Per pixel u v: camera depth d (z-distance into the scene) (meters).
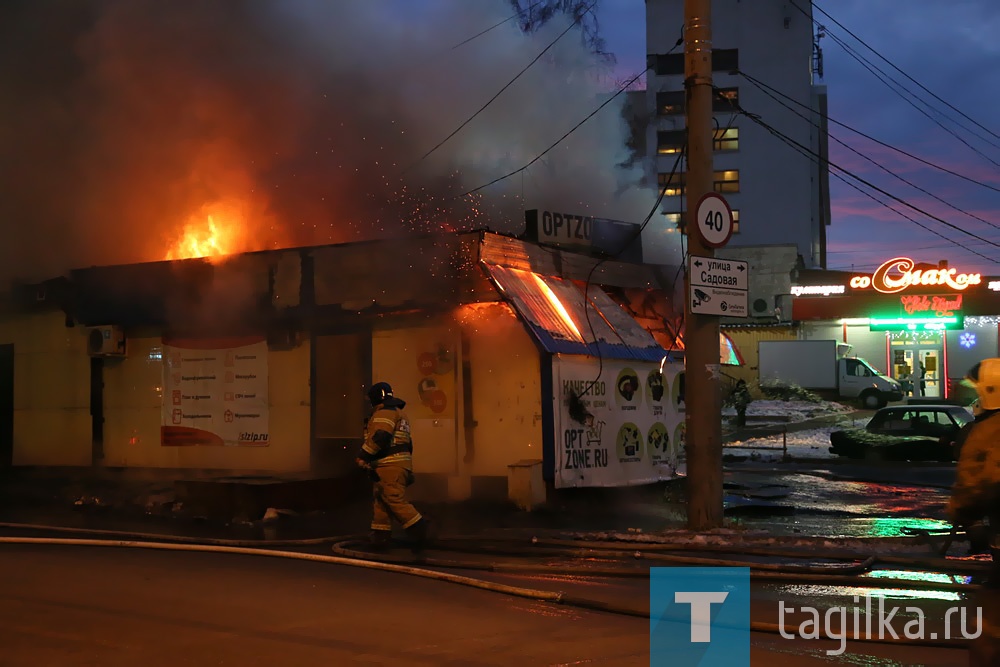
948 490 15.88
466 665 5.50
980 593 4.00
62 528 11.48
